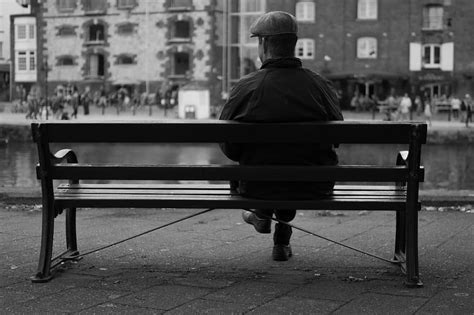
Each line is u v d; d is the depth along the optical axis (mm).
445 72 73000
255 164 5152
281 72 5117
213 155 36188
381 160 34000
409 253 4973
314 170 4926
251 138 4852
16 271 5410
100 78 82375
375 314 4238
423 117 63656
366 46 74750
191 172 4973
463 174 27578
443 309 4340
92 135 4895
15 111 75500
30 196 9461
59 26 84375
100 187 5441
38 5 85562
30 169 29172
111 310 4332
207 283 5023
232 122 4828
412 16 73375
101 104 77062
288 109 4992
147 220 8070
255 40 79688
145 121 4895
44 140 4949
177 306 4418
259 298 4605
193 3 78562
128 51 81062
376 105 70125
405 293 4730
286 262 5793
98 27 83625
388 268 5555
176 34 80750
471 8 72500
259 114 5000
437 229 7340
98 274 5312
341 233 7176
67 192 5293
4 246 6418
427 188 22234
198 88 60250
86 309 4355
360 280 5117
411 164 4891
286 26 5195
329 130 4824
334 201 5023
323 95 5137
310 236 7023
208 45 78312
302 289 4848
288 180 4957
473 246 6406
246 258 5953
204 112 60250
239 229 7418
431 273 5336
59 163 5246
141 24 80625
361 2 74750
